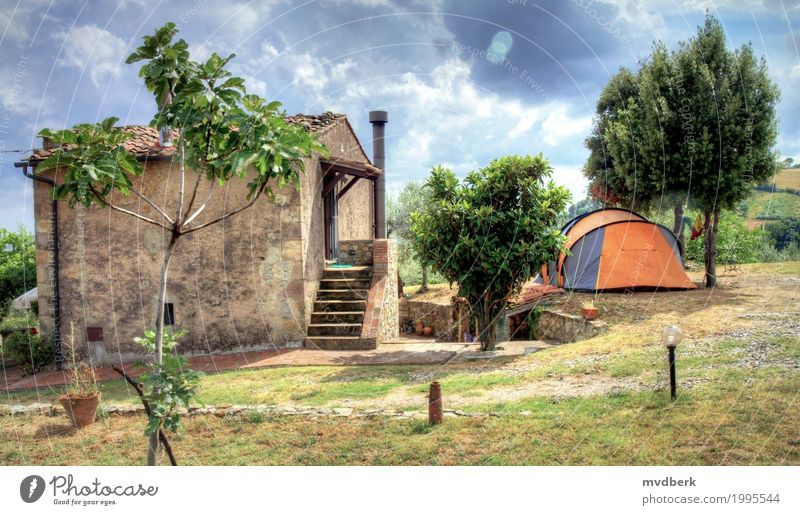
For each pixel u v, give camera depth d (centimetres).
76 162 391
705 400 617
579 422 604
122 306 1215
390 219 2623
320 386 868
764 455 492
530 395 732
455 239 1170
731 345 838
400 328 2041
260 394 838
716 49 1466
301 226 1208
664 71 1530
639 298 1399
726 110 1423
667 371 746
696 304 1233
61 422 756
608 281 1535
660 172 1519
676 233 1845
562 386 757
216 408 743
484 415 655
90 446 660
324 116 1557
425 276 2280
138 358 1207
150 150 1187
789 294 1263
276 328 1212
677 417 582
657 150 1508
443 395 770
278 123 393
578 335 1240
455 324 1647
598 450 534
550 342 1308
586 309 1235
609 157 1959
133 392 910
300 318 1211
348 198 1770
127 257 1215
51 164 387
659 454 514
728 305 1178
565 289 1616
